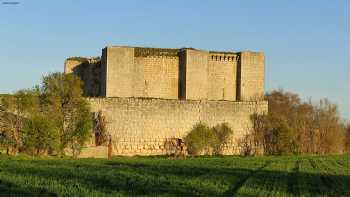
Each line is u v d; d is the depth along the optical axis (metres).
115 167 68.31
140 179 52.59
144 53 121.62
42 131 86.94
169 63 122.94
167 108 108.38
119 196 40.28
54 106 91.25
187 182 50.81
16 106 89.38
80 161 78.88
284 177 60.09
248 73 126.88
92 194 40.81
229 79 126.44
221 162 85.88
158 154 107.19
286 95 170.12
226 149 111.19
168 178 54.78
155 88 122.00
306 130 134.38
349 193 47.09
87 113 93.94
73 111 92.88
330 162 94.31
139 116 106.88
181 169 67.38
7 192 41.19
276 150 115.69
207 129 107.12
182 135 109.00
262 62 128.25
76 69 127.31
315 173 67.62
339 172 70.62
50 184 46.06
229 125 112.00
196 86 122.56
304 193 45.88
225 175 60.03
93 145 102.81
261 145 114.19
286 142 116.19
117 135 105.62
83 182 48.38
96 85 125.50
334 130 145.00
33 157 81.81
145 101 107.31
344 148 158.62
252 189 46.75
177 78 123.38
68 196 39.78
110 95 118.81
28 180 48.34
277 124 116.00
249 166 77.94
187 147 106.38
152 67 121.94
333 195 45.62
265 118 114.94
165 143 108.00
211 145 107.75
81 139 91.81
